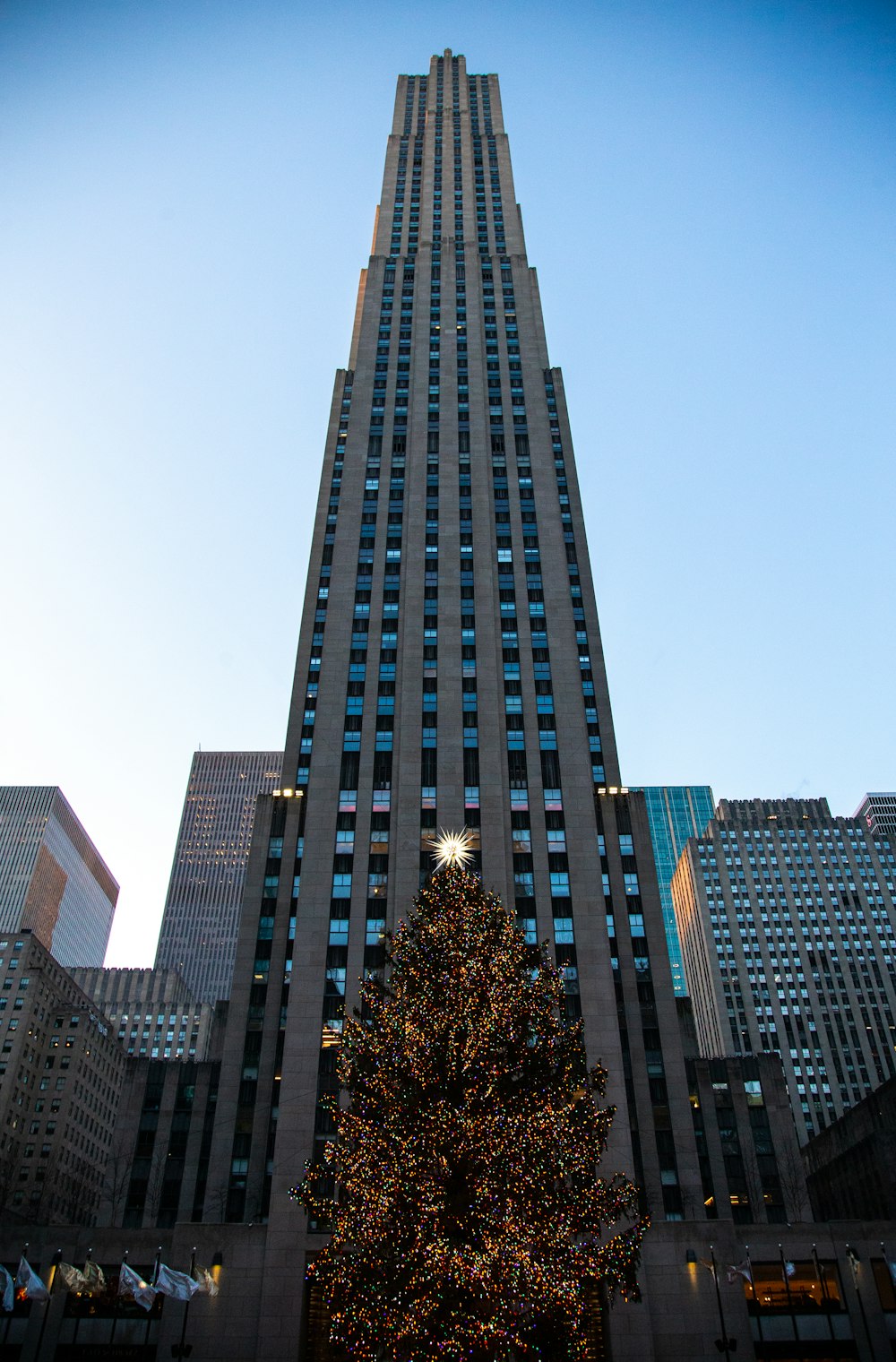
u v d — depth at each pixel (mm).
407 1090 39219
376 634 92188
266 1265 58656
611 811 91812
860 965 170250
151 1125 90688
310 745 95125
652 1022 82062
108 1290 59438
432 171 145750
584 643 100938
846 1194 88062
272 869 88812
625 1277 38938
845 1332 58625
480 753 82375
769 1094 94938
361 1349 36406
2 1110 128375
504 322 121500
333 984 71188
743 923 176000
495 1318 34094
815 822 188250
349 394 119062
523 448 107750
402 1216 36312
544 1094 39750
